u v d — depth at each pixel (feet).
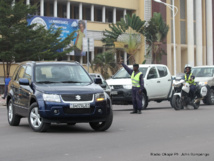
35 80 60.13
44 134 55.67
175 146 45.44
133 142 48.32
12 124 67.21
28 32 155.94
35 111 57.82
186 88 97.86
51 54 165.48
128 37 196.03
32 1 207.41
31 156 39.86
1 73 188.14
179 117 79.71
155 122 70.74
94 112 55.83
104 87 82.28
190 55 259.60
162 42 210.59
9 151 42.73
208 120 73.56
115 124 67.92
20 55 153.79
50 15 215.92
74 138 51.70
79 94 55.67
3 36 155.22
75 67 63.57
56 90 55.83
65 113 54.85
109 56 187.52
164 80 109.29
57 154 40.83
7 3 158.51
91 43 126.00
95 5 228.84
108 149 43.55
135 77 90.38
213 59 272.31
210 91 121.19
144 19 241.96
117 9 240.53
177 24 260.83
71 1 217.15
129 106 124.47
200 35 262.88
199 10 262.67
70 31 209.05
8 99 69.31
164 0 249.34
